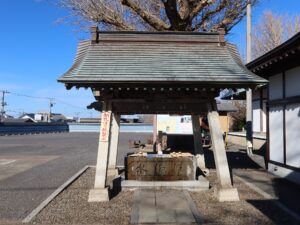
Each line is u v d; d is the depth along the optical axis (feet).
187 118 73.82
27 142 103.86
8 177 40.06
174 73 28.12
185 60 29.99
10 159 57.82
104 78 26.99
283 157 38.37
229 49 32.14
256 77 27.96
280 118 39.29
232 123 124.77
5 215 24.64
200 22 50.08
